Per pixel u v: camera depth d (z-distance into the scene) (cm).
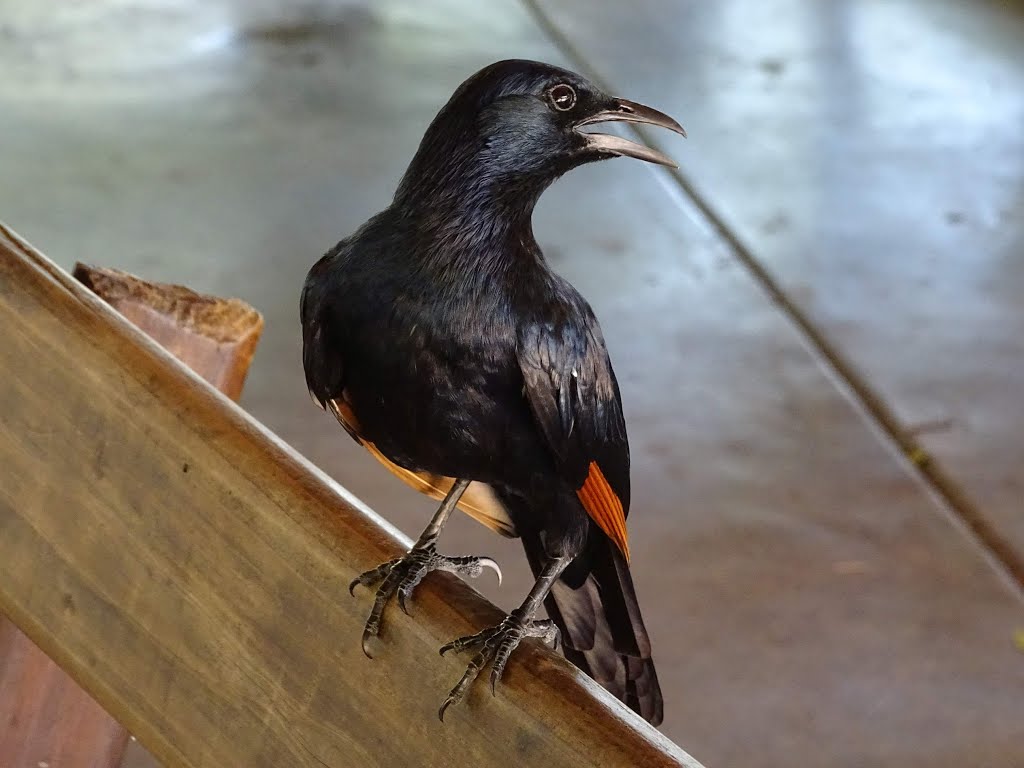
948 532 412
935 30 871
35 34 812
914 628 371
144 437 143
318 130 699
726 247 596
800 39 859
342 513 129
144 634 141
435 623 122
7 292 160
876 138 711
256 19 855
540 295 151
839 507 423
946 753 327
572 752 108
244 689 132
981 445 457
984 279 572
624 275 567
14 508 156
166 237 582
